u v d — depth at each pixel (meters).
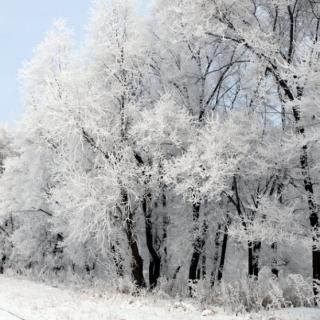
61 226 18.83
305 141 11.03
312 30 13.69
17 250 25.64
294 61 12.61
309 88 11.37
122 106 14.98
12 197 23.12
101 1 15.07
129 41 14.81
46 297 11.65
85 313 8.98
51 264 23.36
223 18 12.83
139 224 16.73
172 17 14.82
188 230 15.84
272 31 13.24
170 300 12.27
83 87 14.71
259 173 12.97
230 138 12.61
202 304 10.85
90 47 15.38
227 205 15.64
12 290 13.39
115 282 14.33
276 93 13.97
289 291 10.89
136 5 15.58
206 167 12.30
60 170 14.74
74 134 13.73
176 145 13.65
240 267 18.19
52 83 14.34
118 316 8.62
